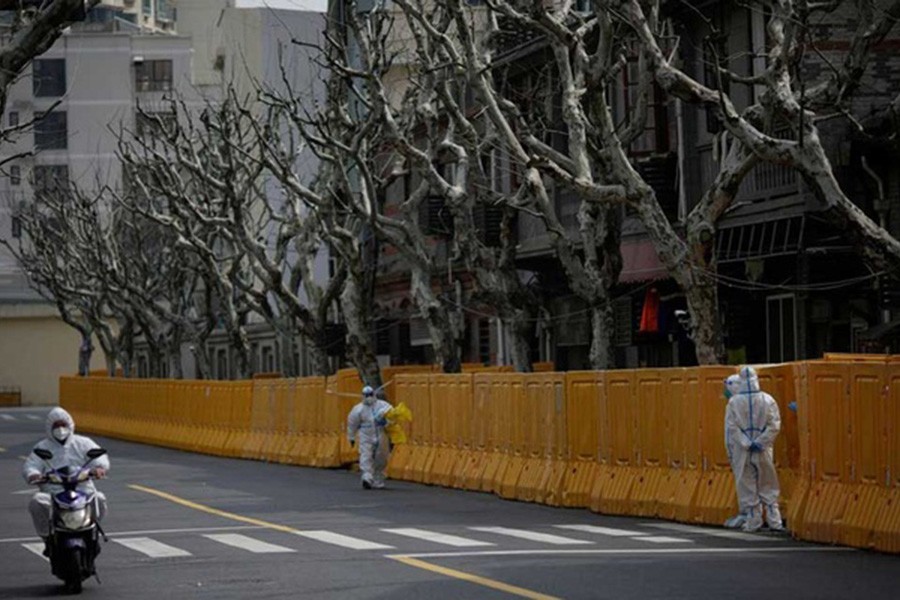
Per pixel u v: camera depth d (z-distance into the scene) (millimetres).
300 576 36219
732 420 46344
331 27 104312
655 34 58094
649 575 34844
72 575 35156
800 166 48094
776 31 52406
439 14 89625
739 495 46656
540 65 90062
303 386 91125
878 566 36750
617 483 54312
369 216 80812
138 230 136125
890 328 61812
